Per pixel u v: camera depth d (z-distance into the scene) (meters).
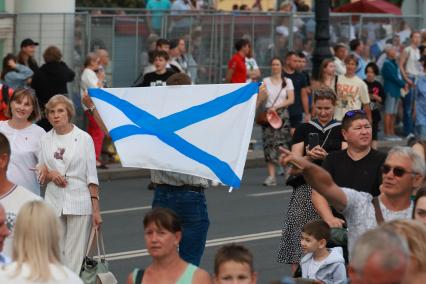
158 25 28.53
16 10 28.23
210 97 13.20
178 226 9.88
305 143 14.33
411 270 7.95
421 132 29.97
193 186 13.59
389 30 32.81
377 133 30.00
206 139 13.08
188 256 13.72
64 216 14.16
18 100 14.02
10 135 14.09
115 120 13.39
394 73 30.92
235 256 9.23
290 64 26.47
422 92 29.72
